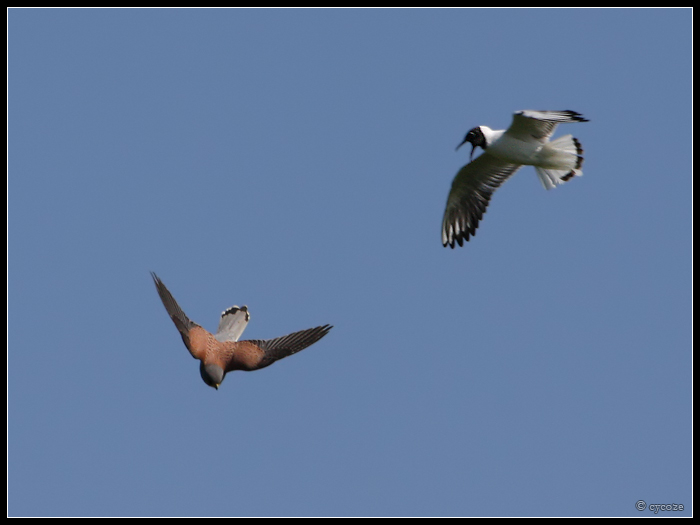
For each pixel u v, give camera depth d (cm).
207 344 1477
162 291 1498
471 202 1981
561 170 1845
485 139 1858
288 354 1490
